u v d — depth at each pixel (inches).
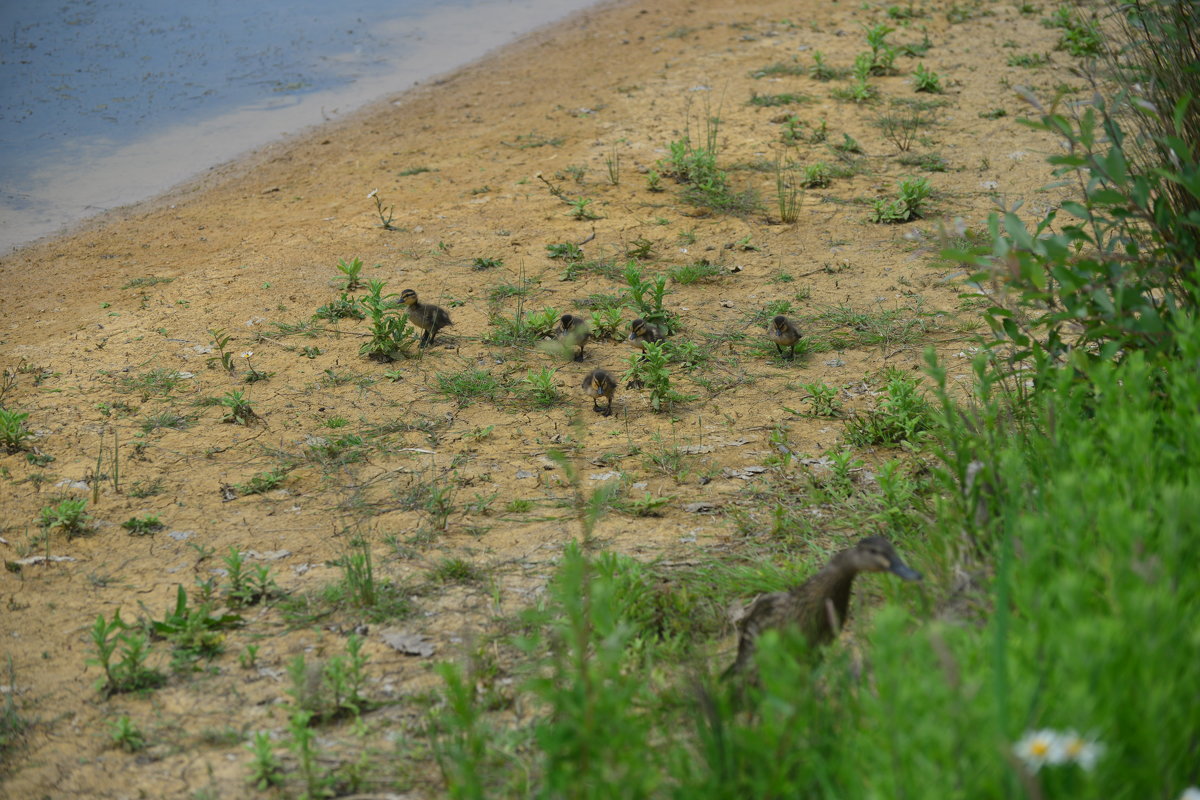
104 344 442.3
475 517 315.3
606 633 178.7
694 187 589.3
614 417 378.3
